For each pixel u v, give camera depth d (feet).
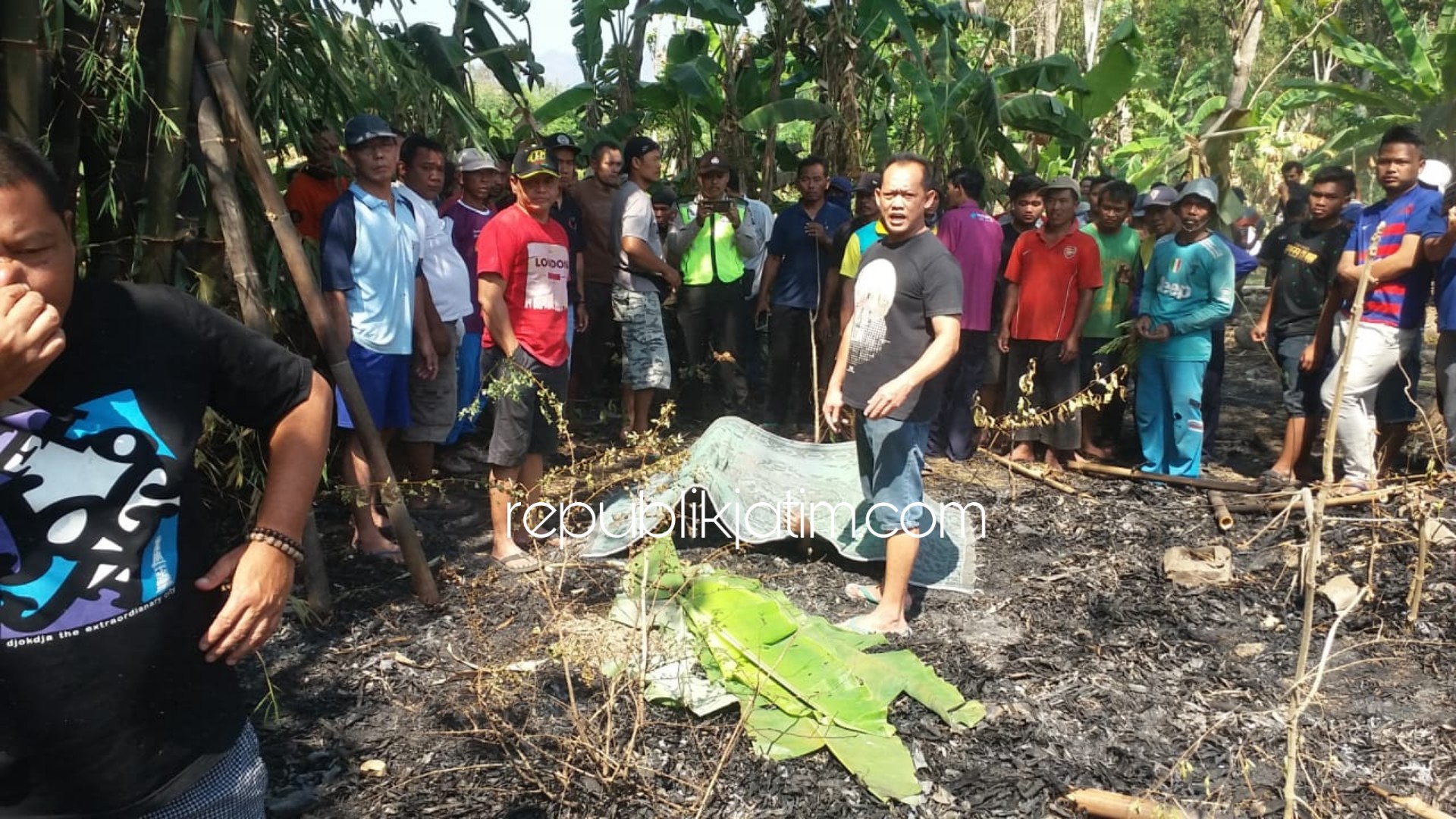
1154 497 19.24
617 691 10.88
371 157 14.52
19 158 4.84
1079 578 15.40
